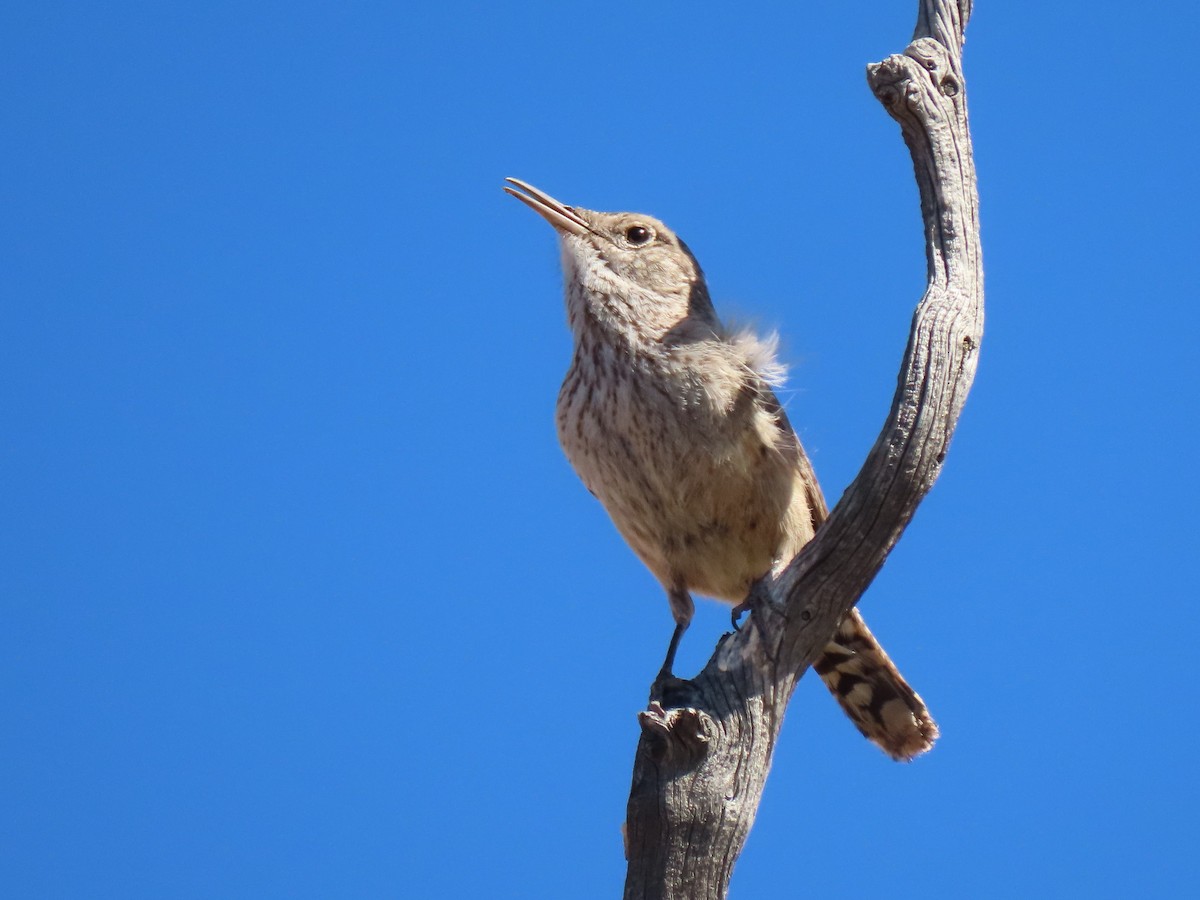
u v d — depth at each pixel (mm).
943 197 9031
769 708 8672
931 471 8578
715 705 8594
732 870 8453
